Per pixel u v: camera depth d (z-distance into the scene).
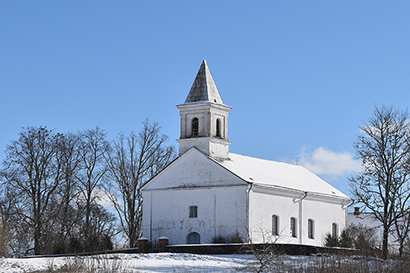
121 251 64.94
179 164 68.25
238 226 63.59
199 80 70.25
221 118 69.75
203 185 66.38
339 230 78.00
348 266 42.56
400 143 62.72
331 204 77.00
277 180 70.25
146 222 68.81
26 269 41.34
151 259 49.34
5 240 50.66
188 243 66.31
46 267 41.94
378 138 63.31
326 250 52.34
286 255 51.62
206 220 65.44
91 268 40.31
